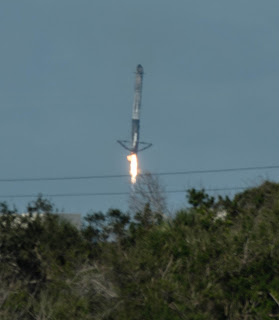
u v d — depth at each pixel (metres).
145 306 60.91
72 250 74.31
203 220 68.62
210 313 60.12
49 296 70.38
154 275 63.31
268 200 72.50
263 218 65.94
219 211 73.25
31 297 70.81
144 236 68.62
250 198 74.50
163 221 71.31
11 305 68.88
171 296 60.59
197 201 73.88
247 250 61.25
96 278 66.56
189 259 63.34
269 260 60.47
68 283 68.31
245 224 65.56
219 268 61.25
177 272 62.97
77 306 64.75
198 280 61.47
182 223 69.06
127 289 62.69
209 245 62.84
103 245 72.75
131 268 63.81
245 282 60.00
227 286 60.75
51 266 73.25
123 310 62.44
